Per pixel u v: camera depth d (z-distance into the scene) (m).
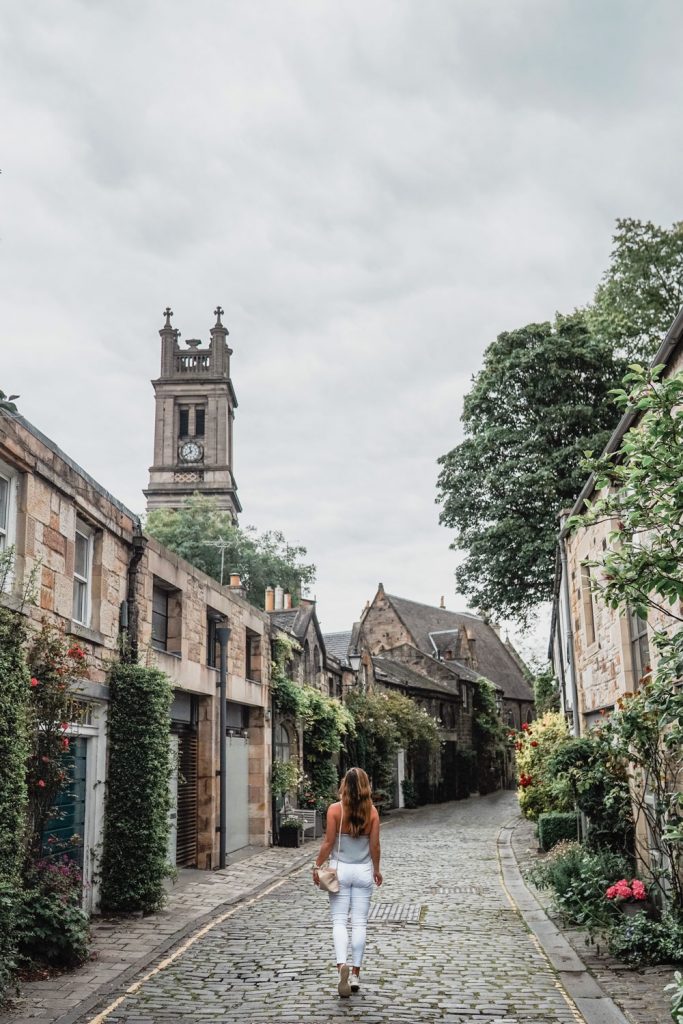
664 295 28.48
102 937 9.66
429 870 15.94
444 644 56.47
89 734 11.02
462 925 10.30
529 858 17.47
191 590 15.56
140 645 12.84
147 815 11.34
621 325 29.02
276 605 31.41
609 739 10.41
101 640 11.44
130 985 7.54
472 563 30.02
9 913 7.16
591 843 12.78
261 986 7.39
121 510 12.32
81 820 10.94
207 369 73.81
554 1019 6.37
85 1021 6.45
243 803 19.45
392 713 34.94
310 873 15.76
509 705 62.00
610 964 8.17
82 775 11.01
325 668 29.28
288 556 47.59
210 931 10.07
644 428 6.51
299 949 8.88
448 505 30.56
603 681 14.00
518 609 30.55
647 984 7.43
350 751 29.91
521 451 29.33
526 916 10.85
